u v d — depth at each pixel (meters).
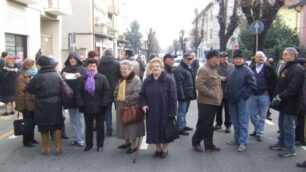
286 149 5.99
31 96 6.32
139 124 5.98
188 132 7.83
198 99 6.21
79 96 6.09
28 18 16.00
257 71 7.10
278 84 5.95
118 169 5.32
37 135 7.52
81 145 6.60
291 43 23.44
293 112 5.78
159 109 5.70
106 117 7.37
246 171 5.27
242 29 24.70
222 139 7.21
